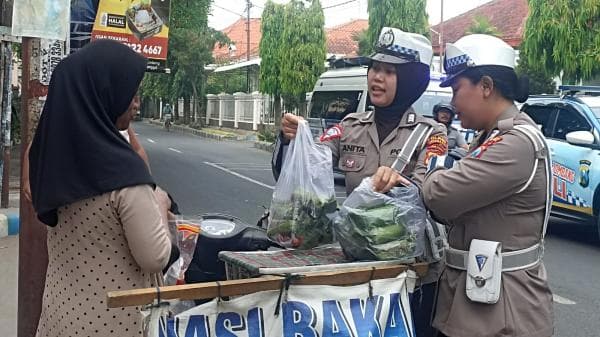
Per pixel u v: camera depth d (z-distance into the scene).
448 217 2.27
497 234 2.26
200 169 14.95
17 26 3.22
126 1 8.05
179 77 32.56
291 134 2.59
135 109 2.25
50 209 2.09
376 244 2.28
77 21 7.84
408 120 2.74
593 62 11.85
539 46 12.64
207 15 23.20
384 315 2.26
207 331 2.05
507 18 29.38
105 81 2.07
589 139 7.64
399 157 2.66
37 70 3.35
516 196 2.23
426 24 18.86
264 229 3.08
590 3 11.79
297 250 2.50
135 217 2.07
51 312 2.22
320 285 2.18
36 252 3.35
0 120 7.69
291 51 21.45
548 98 8.82
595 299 5.62
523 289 2.25
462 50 2.35
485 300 2.22
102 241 2.11
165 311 1.99
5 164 7.62
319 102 14.05
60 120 2.06
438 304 2.41
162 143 23.56
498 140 2.22
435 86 11.78
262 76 23.66
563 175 7.99
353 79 12.97
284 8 21.73
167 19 8.35
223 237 2.91
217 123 35.50
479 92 2.33
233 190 11.59
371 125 2.80
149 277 2.25
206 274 2.92
